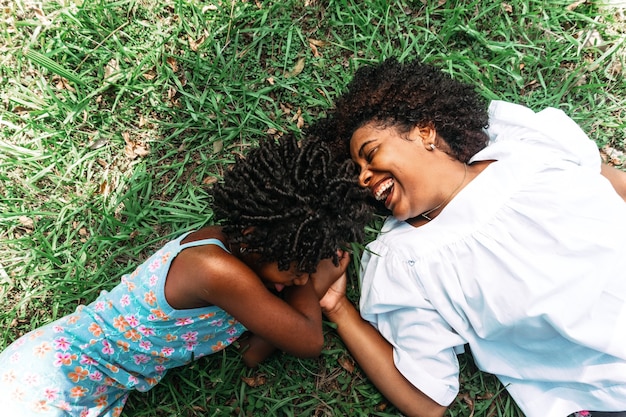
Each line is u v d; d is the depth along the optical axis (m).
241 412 1.83
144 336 1.67
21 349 1.65
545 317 1.64
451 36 2.20
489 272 1.70
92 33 2.19
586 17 2.15
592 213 1.70
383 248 1.87
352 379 1.90
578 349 1.69
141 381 1.77
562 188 1.71
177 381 1.89
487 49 2.17
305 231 1.40
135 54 2.18
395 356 1.79
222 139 2.11
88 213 2.06
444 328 1.77
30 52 2.03
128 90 2.14
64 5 2.20
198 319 1.66
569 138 1.88
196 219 2.03
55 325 1.69
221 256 1.53
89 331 1.66
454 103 1.82
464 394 1.88
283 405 1.85
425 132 1.79
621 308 1.64
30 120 2.10
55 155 2.10
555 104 2.11
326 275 1.75
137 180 2.09
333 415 1.86
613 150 2.10
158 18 2.20
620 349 1.62
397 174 1.74
